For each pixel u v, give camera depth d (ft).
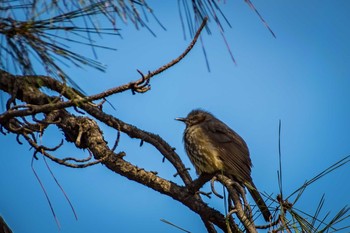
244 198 32.94
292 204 25.43
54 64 21.24
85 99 28.35
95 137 38.04
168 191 35.99
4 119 28.17
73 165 32.63
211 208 35.06
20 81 36.86
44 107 28.02
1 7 20.31
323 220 24.30
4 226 31.83
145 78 28.84
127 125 39.37
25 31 20.51
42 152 31.96
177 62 29.17
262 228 28.71
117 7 20.66
